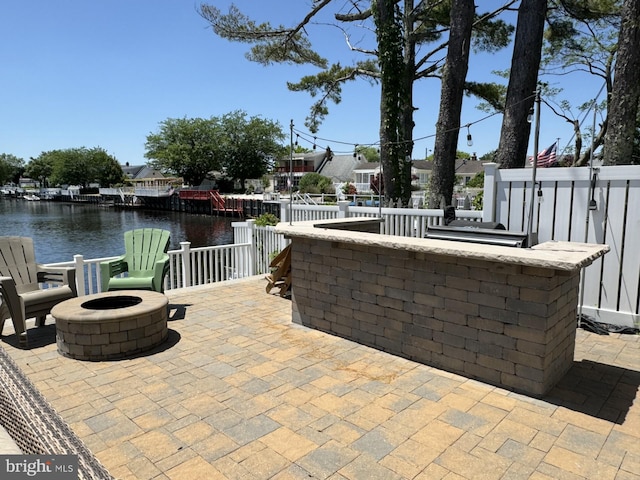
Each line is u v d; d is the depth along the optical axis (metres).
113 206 64.62
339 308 4.66
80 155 80.12
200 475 2.44
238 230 8.90
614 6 13.30
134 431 2.89
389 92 11.62
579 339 4.72
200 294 6.61
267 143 58.50
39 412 1.25
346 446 2.73
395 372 3.82
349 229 5.88
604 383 3.62
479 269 3.55
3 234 33.16
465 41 10.09
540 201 5.49
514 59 8.58
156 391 3.46
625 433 2.88
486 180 5.86
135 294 4.88
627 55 6.88
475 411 3.16
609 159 7.19
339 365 3.97
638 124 12.77
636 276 4.88
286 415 3.10
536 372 3.35
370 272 4.33
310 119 17.86
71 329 4.07
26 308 4.41
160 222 42.41
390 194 11.95
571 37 15.57
